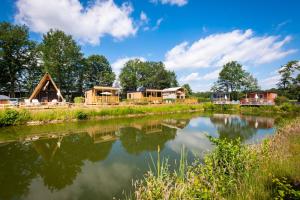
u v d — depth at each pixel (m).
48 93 30.92
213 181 4.75
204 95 77.25
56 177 7.39
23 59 42.53
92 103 29.44
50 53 43.66
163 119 25.59
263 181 4.96
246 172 5.20
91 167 8.38
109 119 24.59
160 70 75.06
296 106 34.22
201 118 27.06
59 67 44.91
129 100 40.31
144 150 10.97
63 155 10.11
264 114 32.22
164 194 4.52
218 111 39.44
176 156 9.63
